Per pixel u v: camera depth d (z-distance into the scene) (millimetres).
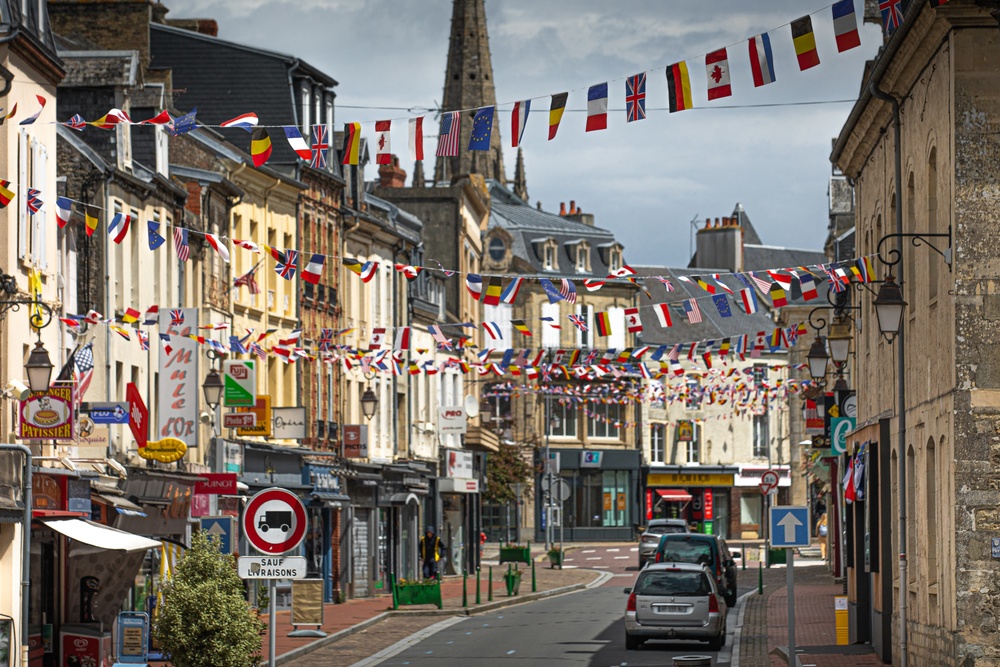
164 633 28969
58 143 39188
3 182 25625
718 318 120500
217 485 43000
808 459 80438
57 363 35438
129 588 34719
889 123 34281
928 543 29797
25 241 33156
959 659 26469
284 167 57656
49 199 34969
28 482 28078
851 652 36469
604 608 52500
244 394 46906
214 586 29188
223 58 58906
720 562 50125
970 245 26500
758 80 20594
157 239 31484
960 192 26469
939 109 27938
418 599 53531
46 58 34125
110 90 42844
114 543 29609
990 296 26500
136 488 40000
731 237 127062
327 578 57094
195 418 42906
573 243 116062
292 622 41562
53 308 34781
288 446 55031
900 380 31672
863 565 38625
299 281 57406
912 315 31516
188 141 51062
